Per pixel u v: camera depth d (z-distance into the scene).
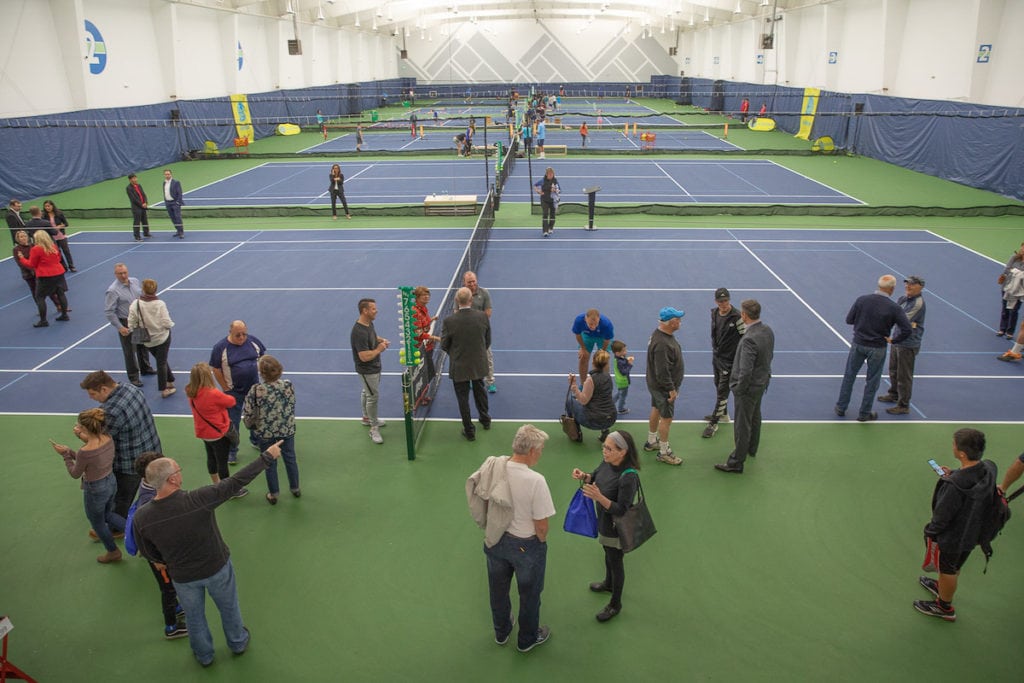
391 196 24.41
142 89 31.80
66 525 6.84
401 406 9.40
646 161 32.50
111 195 25.16
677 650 5.20
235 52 39.53
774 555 6.25
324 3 48.47
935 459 7.82
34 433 8.68
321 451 8.17
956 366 10.34
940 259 15.84
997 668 5.00
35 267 12.01
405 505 7.08
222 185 27.00
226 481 4.69
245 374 7.65
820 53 39.72
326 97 48.44
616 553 5.26
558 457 7.95
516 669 5.05
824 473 7.58
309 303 13.39
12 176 23.41
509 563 4.81
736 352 7.58
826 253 16.44
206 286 14.48
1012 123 22.88
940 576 5.33
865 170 29.19
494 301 13.39
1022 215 20.25
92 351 11.31
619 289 14.01
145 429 6.36
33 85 24.83
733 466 7.55
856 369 8.55
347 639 5.36
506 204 22.73
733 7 46.53
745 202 22.83
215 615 5.68
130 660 5.20
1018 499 6.96
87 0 27.41
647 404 9.36
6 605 5.77
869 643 5.23
